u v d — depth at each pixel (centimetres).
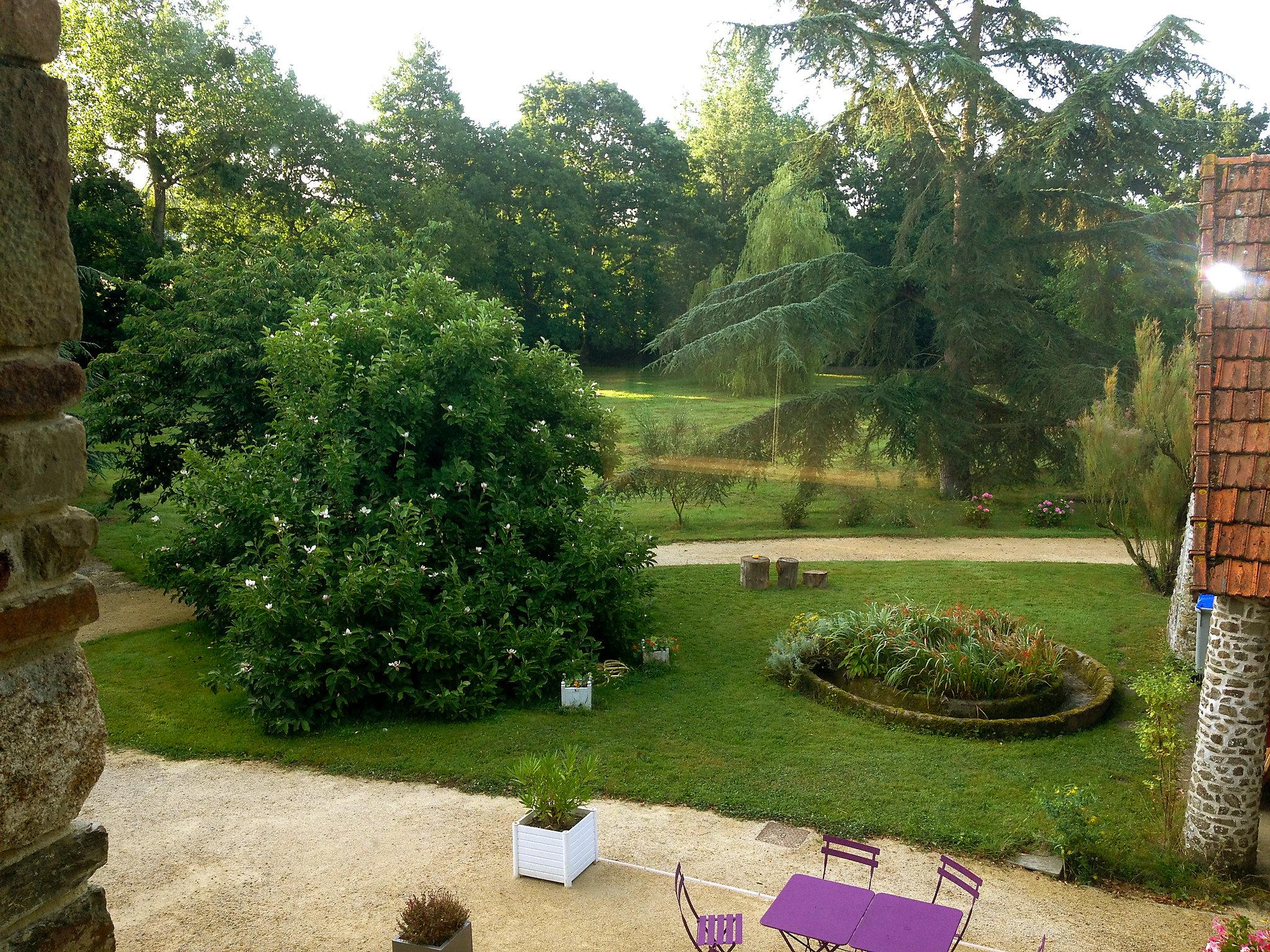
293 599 1035
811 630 1266
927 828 789
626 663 1266
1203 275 784
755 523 2370
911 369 2650
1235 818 728
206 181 3703
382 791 877
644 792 866
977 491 2544
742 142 5325
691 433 2353
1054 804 741
